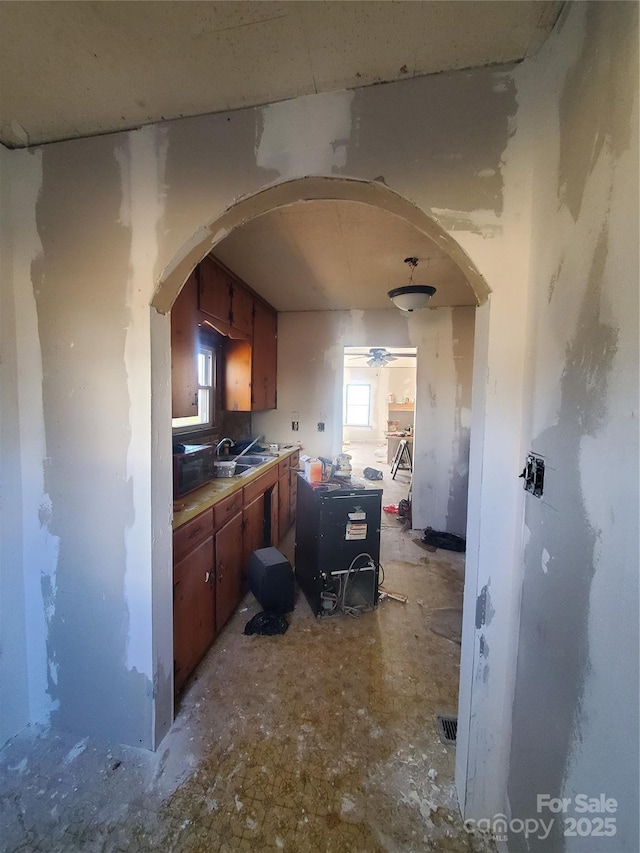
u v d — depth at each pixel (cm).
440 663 187
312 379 394
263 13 88
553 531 85
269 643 199
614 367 65
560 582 82
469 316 361
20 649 147
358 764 134
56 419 139
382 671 180
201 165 122
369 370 1004
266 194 121
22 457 144
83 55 100
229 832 113
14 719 145
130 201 128
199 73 105
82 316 134
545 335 92
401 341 375
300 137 114
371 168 110
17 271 139
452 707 160
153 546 135
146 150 126
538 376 96
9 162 136
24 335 140
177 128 123
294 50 98
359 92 109
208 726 149
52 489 142
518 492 106
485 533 110
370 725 150
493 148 103
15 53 99
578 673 73
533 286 100
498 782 113
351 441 1019
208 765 133
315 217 193
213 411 323
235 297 285
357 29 92
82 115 121
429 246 229
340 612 228
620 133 64
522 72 100
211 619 195
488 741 115
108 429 135
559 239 87
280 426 402
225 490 209
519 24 90
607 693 64
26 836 112
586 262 75
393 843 110
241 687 169
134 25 91
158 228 126
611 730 62
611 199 67
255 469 268
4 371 138
